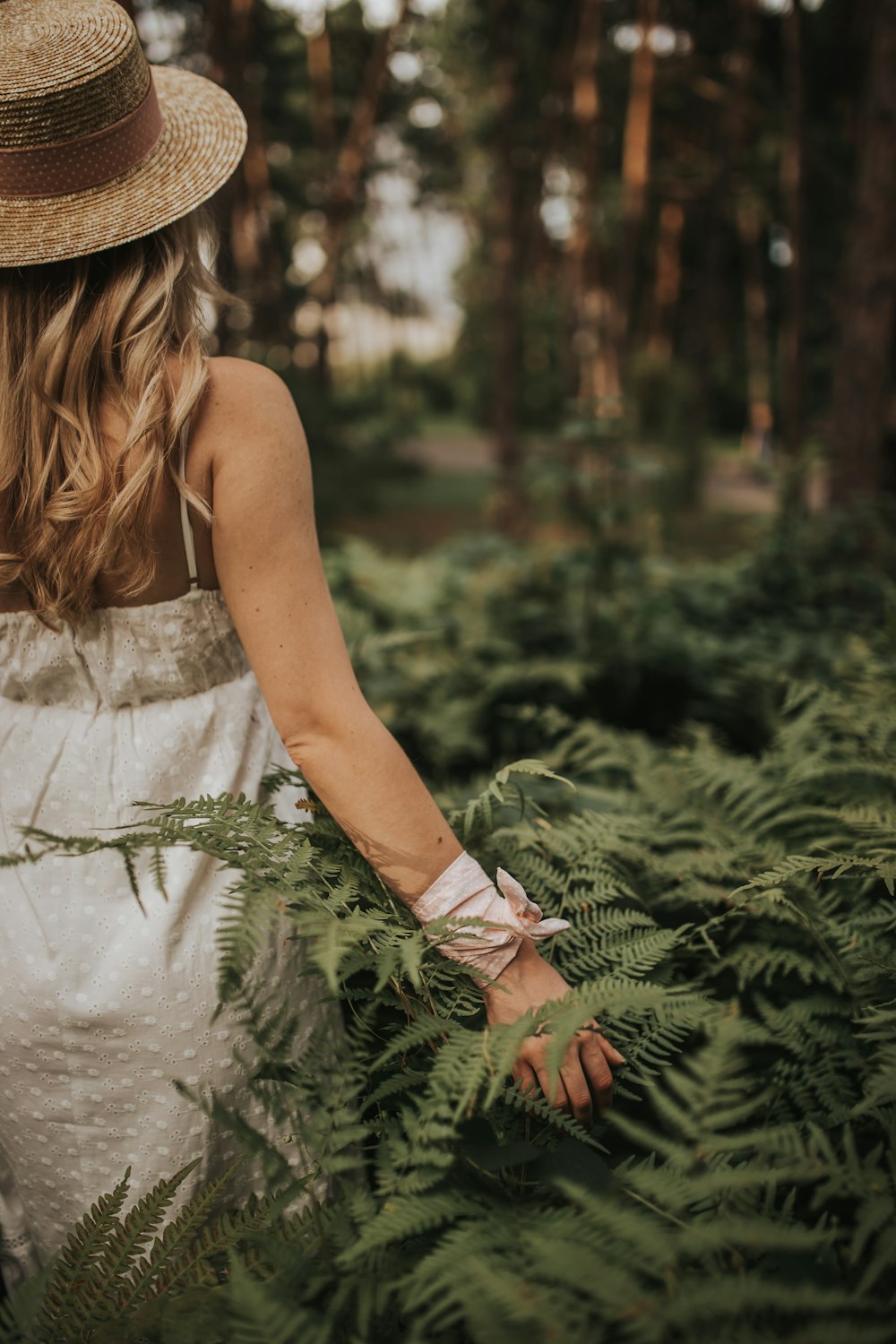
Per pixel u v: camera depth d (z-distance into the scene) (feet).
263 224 43.16
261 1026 3.74
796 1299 2.37
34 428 3.42
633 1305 2.38
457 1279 2.57
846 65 34.42
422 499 63.36
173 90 4.00
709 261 46.62
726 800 5.79
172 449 3.41
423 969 3.58
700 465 48.37
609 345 43.86
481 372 108.27
